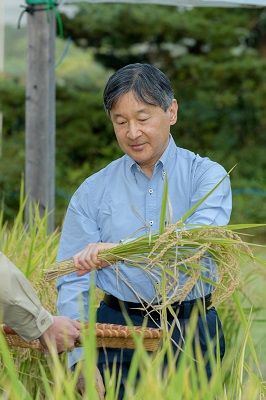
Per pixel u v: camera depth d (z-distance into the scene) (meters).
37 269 4.36
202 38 15.82
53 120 6.33
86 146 15.23
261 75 15.62
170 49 16.41
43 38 6.22
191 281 3.06
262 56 16.72
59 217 12.95
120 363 3.33
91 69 16.28
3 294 2.99
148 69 3.20
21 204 5.05
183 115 15.94
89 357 2.29
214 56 16.00
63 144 15.12
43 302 3.94
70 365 3.33
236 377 2.98
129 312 3.34
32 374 3.90
